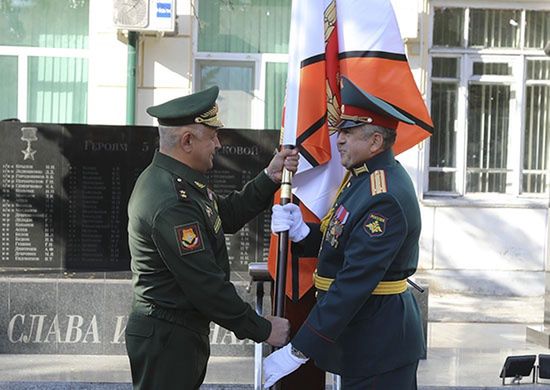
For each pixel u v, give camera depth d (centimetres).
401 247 354
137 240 363
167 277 362
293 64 427
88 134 638
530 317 868
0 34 969
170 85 952
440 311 888
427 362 617
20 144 638
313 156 419
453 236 993
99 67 943
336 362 360
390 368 357
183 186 362
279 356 357
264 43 986
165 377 363
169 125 368
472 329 796
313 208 424
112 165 640
